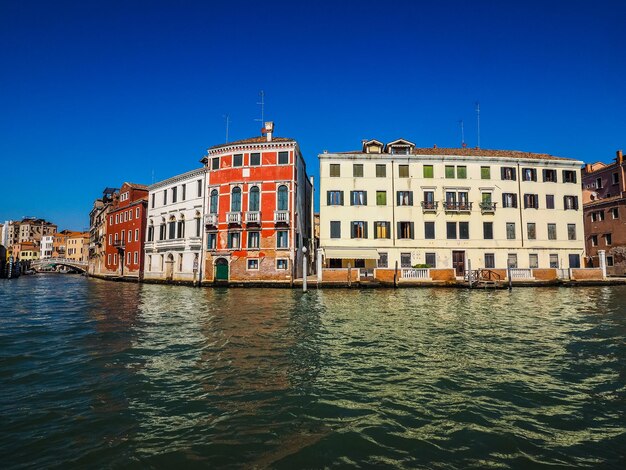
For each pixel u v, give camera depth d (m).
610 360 8.48
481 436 4.96
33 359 8.45
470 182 34.16
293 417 5.51
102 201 61.91
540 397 6.29
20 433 4.98
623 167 41.19
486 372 7.61
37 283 42.72
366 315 15.19
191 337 10.86
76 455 4.45
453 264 33.41
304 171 40.06
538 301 20.12
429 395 6.38
